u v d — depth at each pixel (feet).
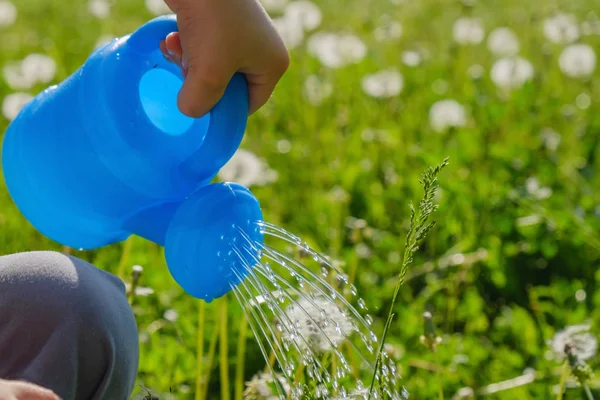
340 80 7.88
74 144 3.04
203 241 3.02
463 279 4.70
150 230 3.13
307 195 5.82
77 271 2.97
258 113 7.29
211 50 2.92
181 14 2.95
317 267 4.50
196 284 3.05
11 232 4.96
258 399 3.58
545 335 4.35
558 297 4.66
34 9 11.09
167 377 3.87
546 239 5.04
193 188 3.07
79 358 2.89
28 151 3.09
